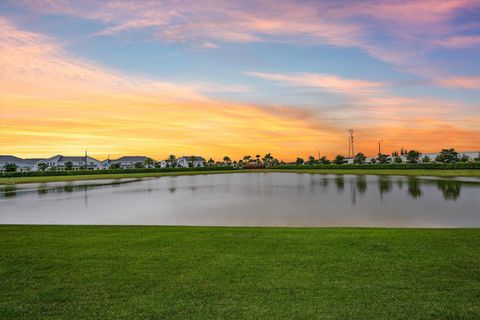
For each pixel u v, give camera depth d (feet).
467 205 58.44
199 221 46.52
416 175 149.38
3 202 72.18
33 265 22.16
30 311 16.21
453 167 173.99
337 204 61.98
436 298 17.20
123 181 145.69
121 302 16.99
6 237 29.53
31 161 390.63
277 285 18.79
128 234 30.58
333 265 21.77
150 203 67.72
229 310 16.12
